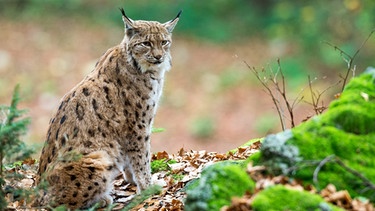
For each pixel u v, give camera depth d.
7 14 32.91
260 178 8.29
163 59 11.22
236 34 32.56
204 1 33.97
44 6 33.44
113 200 11.04
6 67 28.33
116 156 10.87
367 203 7.88
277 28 32.16
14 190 9.52
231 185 8.11
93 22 32.56
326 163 8.27
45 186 9.59
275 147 8.43
